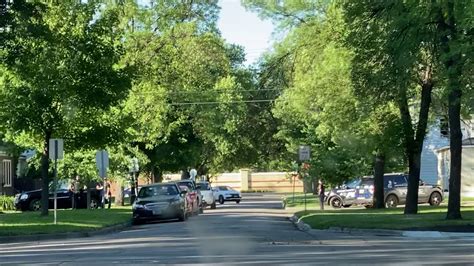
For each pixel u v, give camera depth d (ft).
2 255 52.70
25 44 77.25
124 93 92.38
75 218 91.15
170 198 97.50
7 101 88.28
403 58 68.33
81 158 124.47
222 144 193.26
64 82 88.02
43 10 74.74
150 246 57.26
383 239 62.13
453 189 74.49
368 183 131.34
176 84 158.61
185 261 45.09
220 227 80.89
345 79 95.66
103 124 96.22
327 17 106.42
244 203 187.32
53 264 44.83
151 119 143.74
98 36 89.40
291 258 45.80
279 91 194.80
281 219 102.47
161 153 165.78
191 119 172.35
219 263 43.50
